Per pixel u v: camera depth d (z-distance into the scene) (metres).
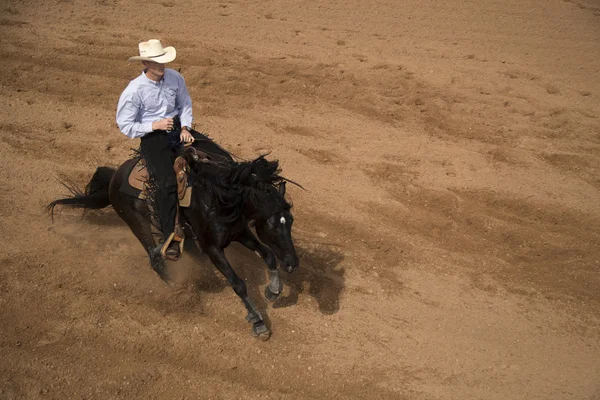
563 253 10.04
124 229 10.02
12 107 13.40
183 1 19.98
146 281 8.90
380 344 8.14
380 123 13.70
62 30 17.02
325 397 7.36
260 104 14.17
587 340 8.41
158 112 7.86
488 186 11.59
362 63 16.11
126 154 12.08
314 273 9.30
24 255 9.19
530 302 9.03
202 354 7.82
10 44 15.93
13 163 11.48
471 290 9.20
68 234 9.76
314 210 10.75
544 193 11.46
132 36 16.89
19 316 8.15
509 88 15.17
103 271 9.04
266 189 7.18
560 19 19.92
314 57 16.27
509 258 9.95
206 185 7.48
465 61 16.62
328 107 14.22
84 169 11.52
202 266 9.20
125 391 7.27
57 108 13.54
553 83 15.57
